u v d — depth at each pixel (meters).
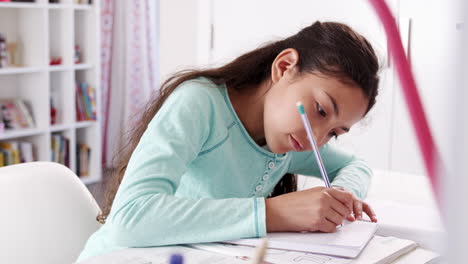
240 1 3.28
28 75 3.61
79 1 3.73
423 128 0.17
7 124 3.47
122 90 4.53
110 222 0.82
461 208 0.14
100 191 3.51
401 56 0.19
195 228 0.77
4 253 1.01
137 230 0.77
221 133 0.97
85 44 3.82
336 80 0.84
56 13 3.69
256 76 1.02
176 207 0.78
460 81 0.14
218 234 0.77
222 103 0.99
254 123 1.01
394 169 2.88
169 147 0.86
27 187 1.07
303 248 0.74
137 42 4.51
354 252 0.72
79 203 1.13
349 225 0.85
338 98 0.84
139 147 0.89
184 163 0.88
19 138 3.69
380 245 0.78
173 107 0.93
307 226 0.79
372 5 0.19
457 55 0.14
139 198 0.79
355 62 0.85
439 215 0.14
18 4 3.30
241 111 1.01
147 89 4.58
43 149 3.58
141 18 4.50
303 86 0.87
